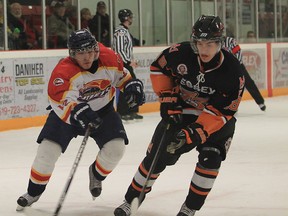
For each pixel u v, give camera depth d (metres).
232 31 26.84
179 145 6.95
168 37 24.23
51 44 20.11
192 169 11.45
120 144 8.27
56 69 7.82
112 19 22.00
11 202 9.12
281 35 29.41
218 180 10.44
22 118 17.95
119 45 18.20
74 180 10.59
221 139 7.33
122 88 8.24
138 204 7.26
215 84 7.08
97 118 7.52
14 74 17.62
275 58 27.70
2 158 13.23
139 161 12.41
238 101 7.13
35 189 8.37
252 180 10.44
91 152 13.76
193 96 7.38
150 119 19.89
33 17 19.56
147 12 23.50
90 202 9.07
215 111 7.07
